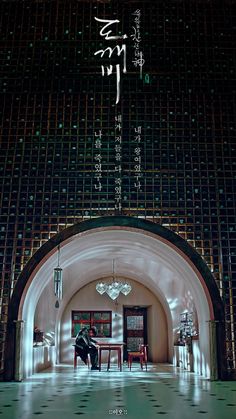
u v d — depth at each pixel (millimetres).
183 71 13070
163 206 11906
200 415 6461
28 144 12383
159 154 12336
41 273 11875
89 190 12008
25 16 13648
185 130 12547
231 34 13477
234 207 11945
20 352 10844
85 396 8336
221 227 11781
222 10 13695
